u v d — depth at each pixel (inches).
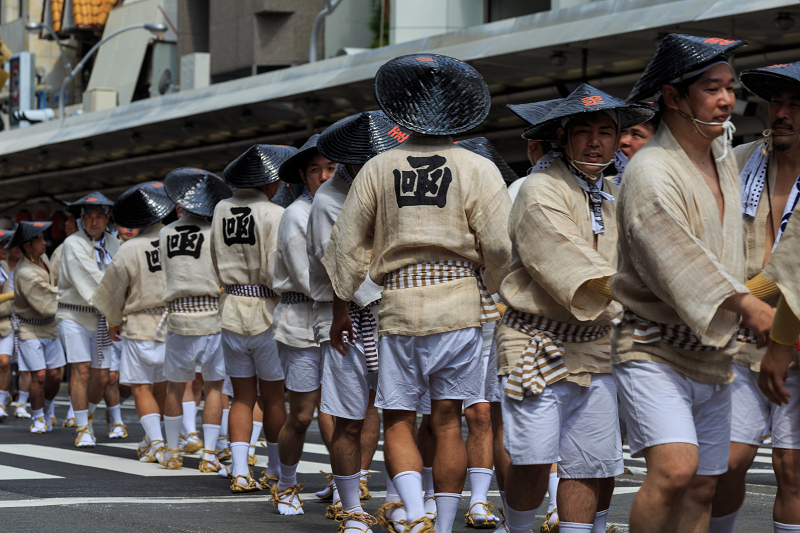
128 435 1080.8
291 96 1528.1
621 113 409.1
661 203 335.3
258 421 828.0
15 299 1117.1
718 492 409.1
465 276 446.3
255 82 1635.1
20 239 1122.0
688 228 336.8
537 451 389.7
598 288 371.9
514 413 396.2
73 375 952.9
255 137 1845.5
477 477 556.1
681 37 354.0
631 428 357.4
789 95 406.3
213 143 1926.7
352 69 1457.9
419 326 439.8
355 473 505.0
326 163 599.2
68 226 1136.8
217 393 788.6
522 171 1622.8
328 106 1584.6
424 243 439.5
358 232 459.8
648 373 349.7
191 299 773.3
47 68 3875.5
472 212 438.9
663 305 346.3
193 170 784.3
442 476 451.8
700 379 349.7
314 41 1711.4
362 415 502.9
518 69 1314.0
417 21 1994.3
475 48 1278.3
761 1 975.0
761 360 371.2
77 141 1985.7
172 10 3280.0
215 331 773.3
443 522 452.1
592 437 395.5
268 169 671.1
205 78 2741.1
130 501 621.6
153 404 848.3
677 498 344.2
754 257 416.2
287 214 585.3
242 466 680.4
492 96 1453.0
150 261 842.2
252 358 673.0
